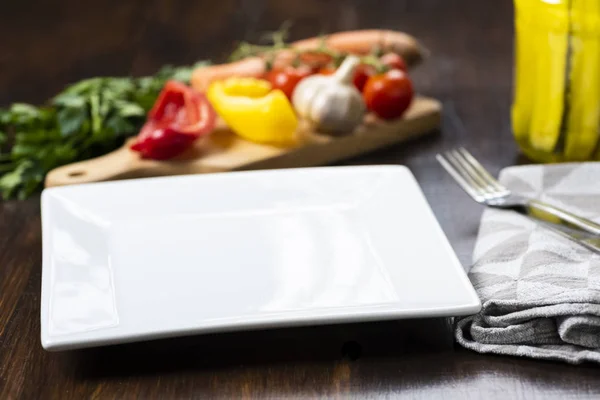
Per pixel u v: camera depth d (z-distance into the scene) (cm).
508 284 91
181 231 102
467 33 181
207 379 85
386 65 142
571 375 84
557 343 87
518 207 108
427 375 85
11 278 105
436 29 184
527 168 115
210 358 88
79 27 194
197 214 106
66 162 131
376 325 92
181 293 91
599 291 85
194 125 133
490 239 100
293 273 94
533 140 120
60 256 97
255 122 132
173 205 107
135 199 107
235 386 84
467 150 134
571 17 110
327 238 101
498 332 86
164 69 154
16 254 110
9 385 86
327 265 95
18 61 177
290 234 102
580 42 111
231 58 165
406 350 88
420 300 87
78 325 84
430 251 95
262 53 155
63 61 176
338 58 145
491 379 84
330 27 188
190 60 175
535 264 93
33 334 94
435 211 115
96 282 92
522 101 120
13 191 127
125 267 95
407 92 136
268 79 146
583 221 100
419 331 91
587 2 109
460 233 110
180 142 128
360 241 100
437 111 140
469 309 85
